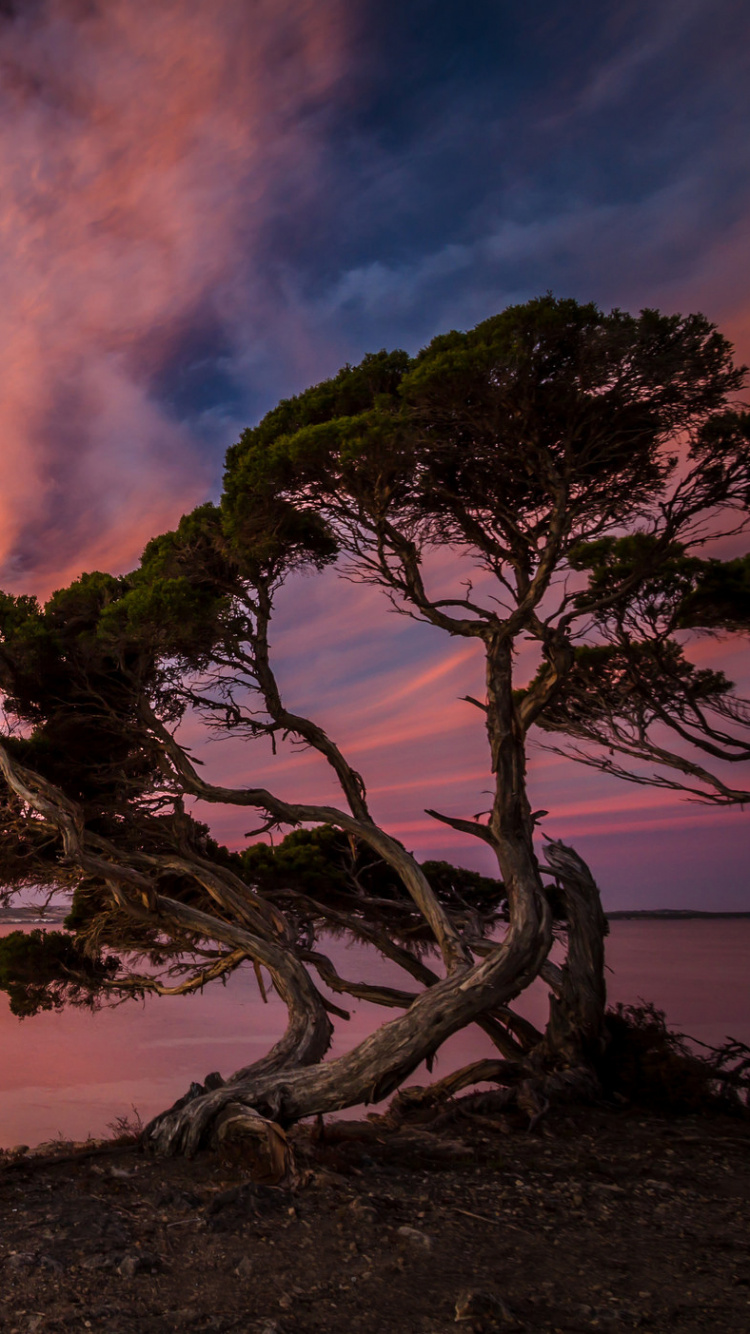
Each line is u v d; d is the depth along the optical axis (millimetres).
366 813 14148
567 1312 5598
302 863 17422
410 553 13125
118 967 16969
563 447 11406
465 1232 7355
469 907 17031
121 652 12992
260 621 13922
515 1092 12969
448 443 11242
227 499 12703
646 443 11477
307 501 12328
